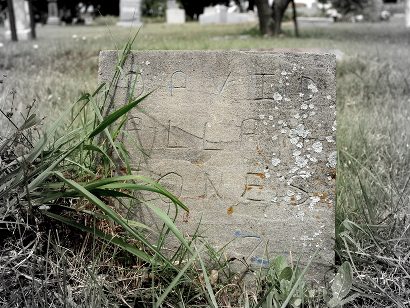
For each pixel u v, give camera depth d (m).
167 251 0.88
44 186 0.82
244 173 0.89
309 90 0.87
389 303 0.80
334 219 0.87
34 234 0.82
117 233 0.86
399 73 2.53
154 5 12.23
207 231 0.90
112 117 0.78
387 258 0.84
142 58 0.89
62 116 0.85
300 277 0.76
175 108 0.89
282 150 0.88
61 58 3.06
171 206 0.90
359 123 1.56
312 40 4.90
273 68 0.87
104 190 0.78
